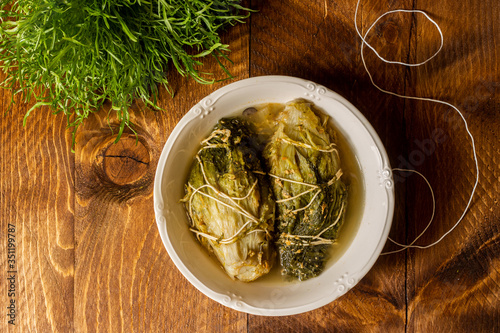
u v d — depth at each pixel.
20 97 0.59
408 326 0.59
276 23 0.58
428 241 0.59
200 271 0.55
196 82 0.59
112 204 0.59
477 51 0.59
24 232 0.60
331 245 0.57
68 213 0.60
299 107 0.55
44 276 0.60
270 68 0.59
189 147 0.56
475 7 0.59
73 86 0.54
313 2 0.58
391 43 0.59
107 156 0.59
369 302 0.59
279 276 0.56
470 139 0.59
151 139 0.59
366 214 0.56
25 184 0.60
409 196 0.59
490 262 0.59
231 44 0.58
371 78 0.59
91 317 0.60
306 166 0.55
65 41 0.52
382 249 0.59
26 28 0.52
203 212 0.55
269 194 0.55
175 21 0.55
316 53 0.59
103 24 0.52
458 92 0.59
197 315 0.60
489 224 0.59
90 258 0.60
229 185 0.54
